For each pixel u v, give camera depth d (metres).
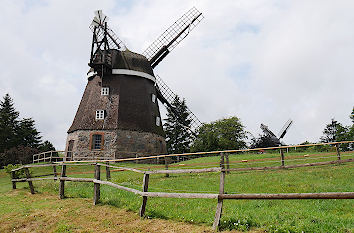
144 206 10.73
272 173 18.03
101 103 40.16
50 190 17.45
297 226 8.17
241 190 14.32
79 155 37.81
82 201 13.62
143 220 10.30
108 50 41.00
